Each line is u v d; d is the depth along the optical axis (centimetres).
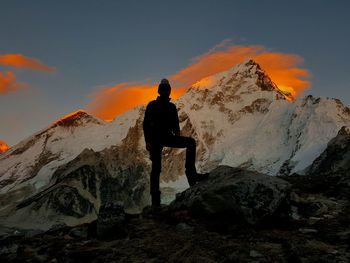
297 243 1236
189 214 1434
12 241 1387
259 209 1345
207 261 1134
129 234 1357
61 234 1480
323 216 1480
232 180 1412
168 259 1163
